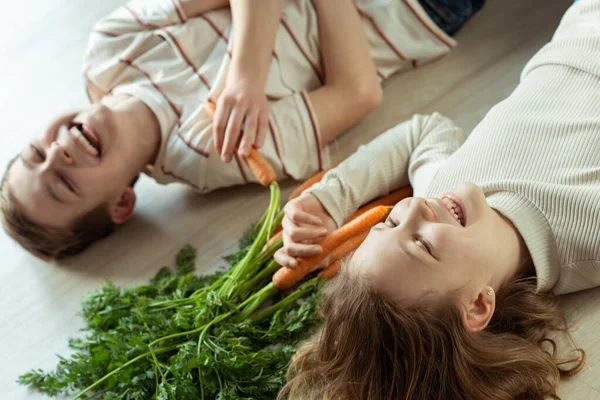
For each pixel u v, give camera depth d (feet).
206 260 4.54
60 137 4.37
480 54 4.91
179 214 4.86
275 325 3.82
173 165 4.57
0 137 5.54
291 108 4.44
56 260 4.82
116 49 4.70
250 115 4.11
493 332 3.42
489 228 3.26
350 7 4.55
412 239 3.10
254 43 4.26
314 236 3.77
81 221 4.56
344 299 3.18
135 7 4.74
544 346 3.53
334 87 4.52
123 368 3.67
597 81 3.56
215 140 4.14
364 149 4.30
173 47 4.58
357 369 3.16
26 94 5.74
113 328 4.09
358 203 4.14
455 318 3.05
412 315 3.02
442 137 4.12
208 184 4.66
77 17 6.15
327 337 3.28
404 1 4.73
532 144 3.53
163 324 3.81
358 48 4.51
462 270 3.06
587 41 3.68
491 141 3.65
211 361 3.48
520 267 3.47
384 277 3.06
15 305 4.65
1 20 6.34
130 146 4.50
